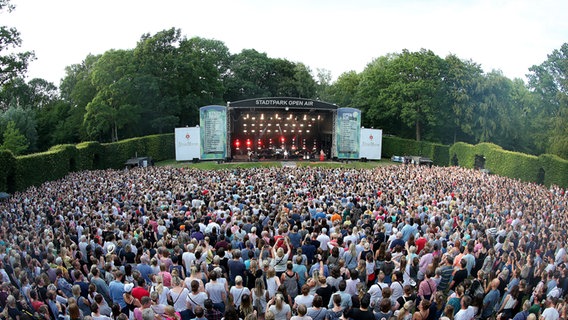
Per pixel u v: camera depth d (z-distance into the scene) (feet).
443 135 233.76
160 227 55.47
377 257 44.80
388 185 102.89
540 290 37.24
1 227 58.59
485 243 51.88
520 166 149.59
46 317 31.09
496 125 206.80
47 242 50.44
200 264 40.63
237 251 38.81
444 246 47.70
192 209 63.67
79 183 108.37
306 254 45.91
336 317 30.48
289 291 35.60
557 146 164.55
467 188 103.40
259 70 288.51
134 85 208.23
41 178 124.06
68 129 243.40
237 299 33.27
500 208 78.18
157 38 215.72
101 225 57.62
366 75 269.23
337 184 103.60
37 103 301.63
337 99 290.35
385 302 28.96
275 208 66.33
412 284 41.09
